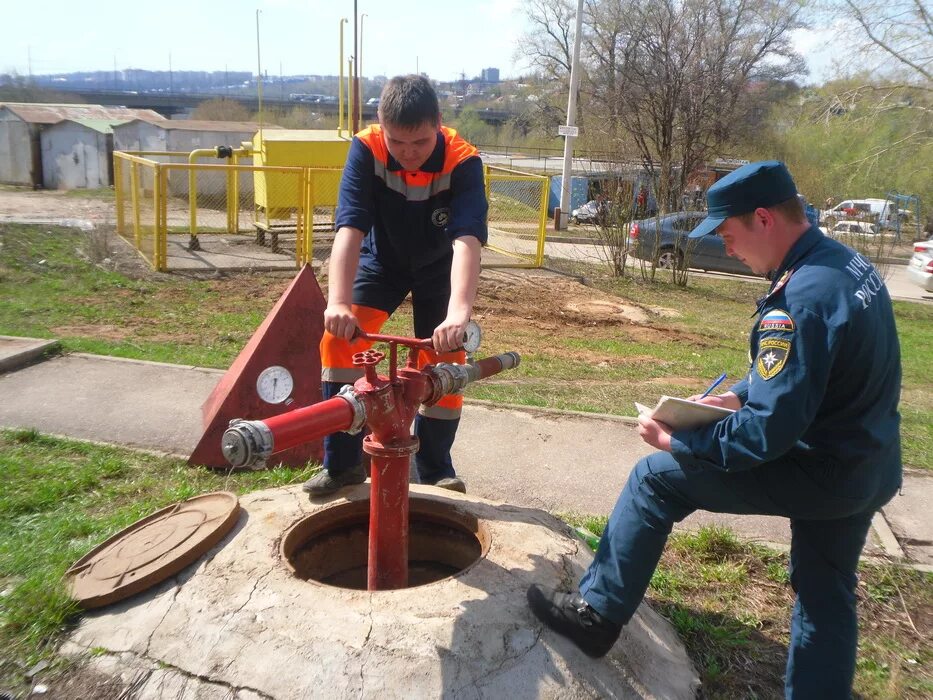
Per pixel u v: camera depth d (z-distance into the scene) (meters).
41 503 3.93
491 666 2.30
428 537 3.30
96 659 2.43
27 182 28.05
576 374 7.94
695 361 9.12
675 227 15.99
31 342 6.84
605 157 18.20
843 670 2.40
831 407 2.21
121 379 6.18
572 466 4.96
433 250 3.28
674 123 22.06
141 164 12.45
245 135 25.06
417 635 2.32
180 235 15.59
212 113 51.06
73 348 7.02
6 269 10.94
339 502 3.12
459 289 2.72
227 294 10.88
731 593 3.44
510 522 3.08
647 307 13.25
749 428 2.11
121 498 4.08
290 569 2.64
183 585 2.60
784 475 2.25
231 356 7.39
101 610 2.62
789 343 2.09
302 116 57.75
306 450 4.61
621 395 6.92
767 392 2.09
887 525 4.29
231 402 4.50
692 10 21.78
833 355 2.08
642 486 2.41
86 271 11.44
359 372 3.33
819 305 2.09
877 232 19.00
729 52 22.11
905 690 2.89
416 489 3.37
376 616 2.39
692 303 14.21
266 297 10.81
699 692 2.69
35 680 2.39
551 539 2.98
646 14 21.81
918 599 3.53
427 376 2.64
